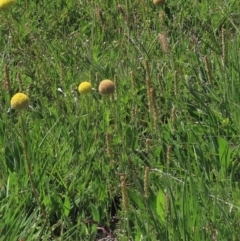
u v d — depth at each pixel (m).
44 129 1.17
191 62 1.34
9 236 0.93
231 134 1.14
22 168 1.06
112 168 1.06
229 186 0.99
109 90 0.94
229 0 1.60
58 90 1.27
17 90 1.33
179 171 1.06
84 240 0.97
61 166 1.08
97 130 1.11
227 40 1.36
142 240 0.90
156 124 1.04
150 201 0.96
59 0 1.69
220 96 1.22
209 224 0.88
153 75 1.29
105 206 1.03
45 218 0.95
